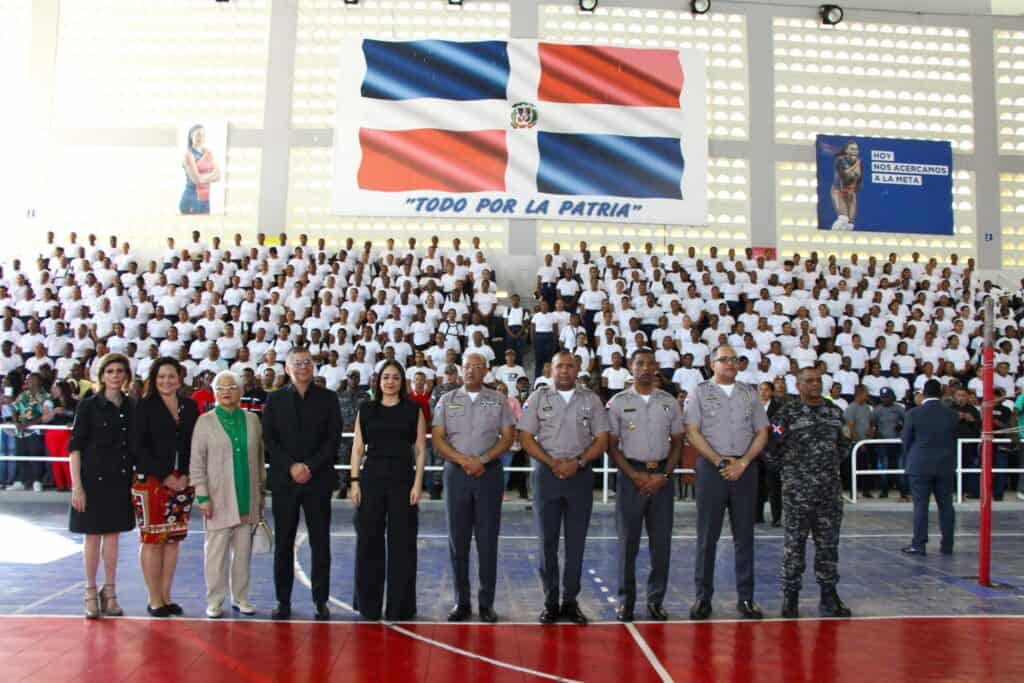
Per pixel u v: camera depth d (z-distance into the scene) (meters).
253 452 6.02
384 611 6.03
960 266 18.03
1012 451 11.70
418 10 17.98
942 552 8.31
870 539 9.12
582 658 4.98
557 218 17.03
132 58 18.02
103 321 14.38
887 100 18.56
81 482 5.71
